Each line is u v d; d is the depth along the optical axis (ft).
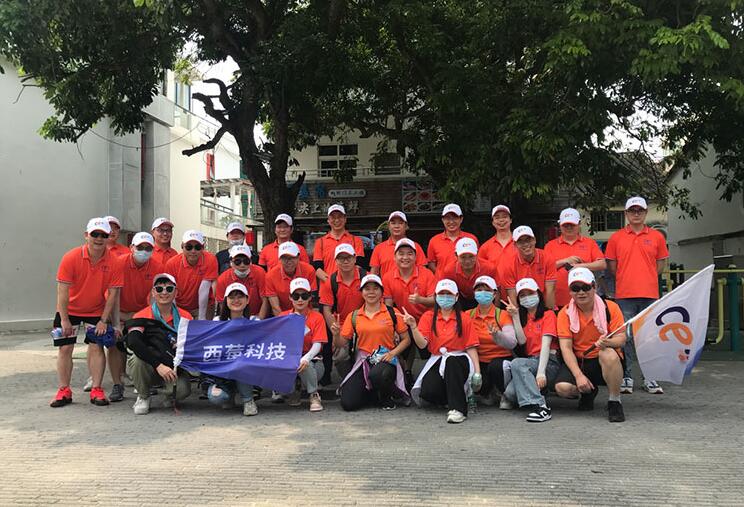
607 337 17.39
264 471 13.29
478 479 12.63
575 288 17.62
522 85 31.78
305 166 60.13
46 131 35.50
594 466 13.35
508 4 28.58
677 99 31.55
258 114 42.75
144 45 34.22
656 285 21.80
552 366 18.61
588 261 22.08
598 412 18.58
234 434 16.44
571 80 24.97
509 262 20.79
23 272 47.83
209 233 83.71
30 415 18.88
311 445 15.28
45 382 24.64
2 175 46.11
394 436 16.05
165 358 19.01
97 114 35.29
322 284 21.76
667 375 18.94
